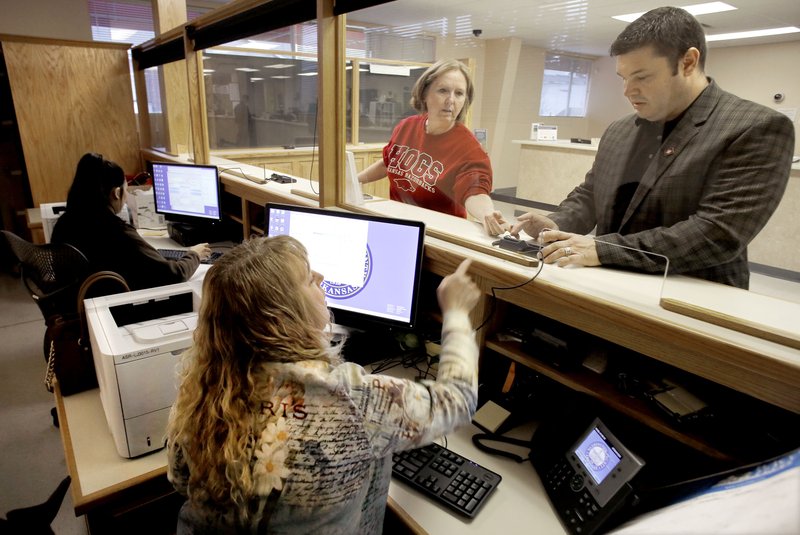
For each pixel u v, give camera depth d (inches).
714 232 36.6
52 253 67.1
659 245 40.1
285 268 30.2
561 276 42.5
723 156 35.4
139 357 44.3
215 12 94.8
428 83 60.2
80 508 40.9
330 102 70.4
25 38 141.3
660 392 39.4
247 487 27.1
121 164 165.3
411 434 31.1
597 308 37.3
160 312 58.0
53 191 155.2
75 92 152.1
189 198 112.4
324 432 28.0
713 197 36.7
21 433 86.0
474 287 40.3
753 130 33.2
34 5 181.6
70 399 55.5
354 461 29.0
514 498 40.1
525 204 51.4
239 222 109.5
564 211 47.7
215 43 105.5
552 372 45.3
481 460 44.5
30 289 71.9
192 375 30.6
